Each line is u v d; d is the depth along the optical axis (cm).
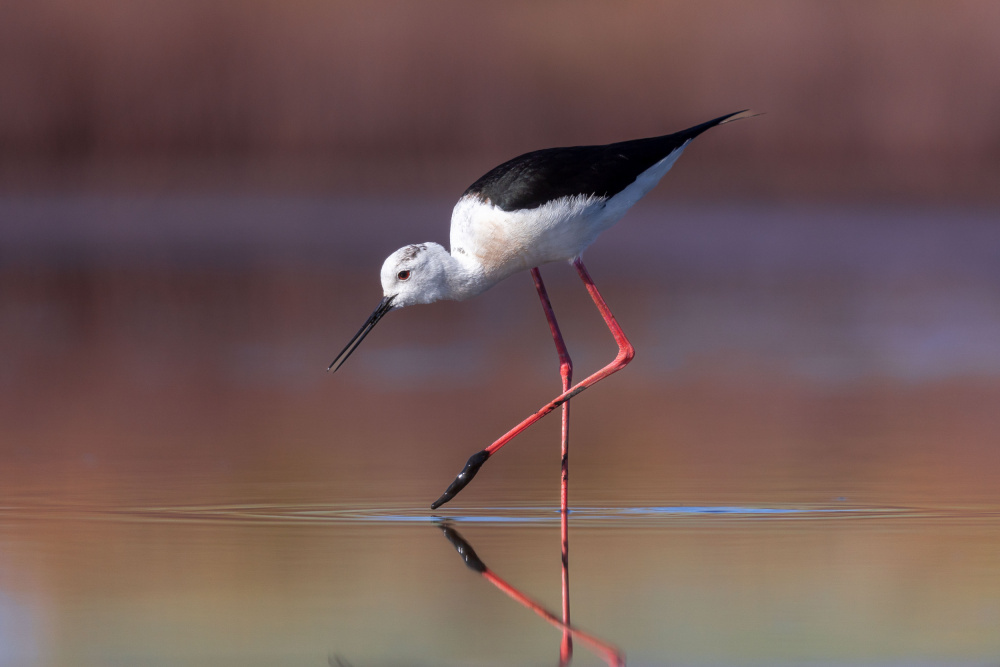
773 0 2809
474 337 1538
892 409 1116
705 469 902
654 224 2469
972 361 1341
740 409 1126
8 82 2734
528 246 853
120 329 1556
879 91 2784
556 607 609
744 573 662
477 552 707
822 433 1020
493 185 848
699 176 2722
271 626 580
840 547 706
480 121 2783
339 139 2788
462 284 868
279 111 2784
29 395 1179
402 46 2795
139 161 2759
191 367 1331
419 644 558
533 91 2788
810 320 1595
